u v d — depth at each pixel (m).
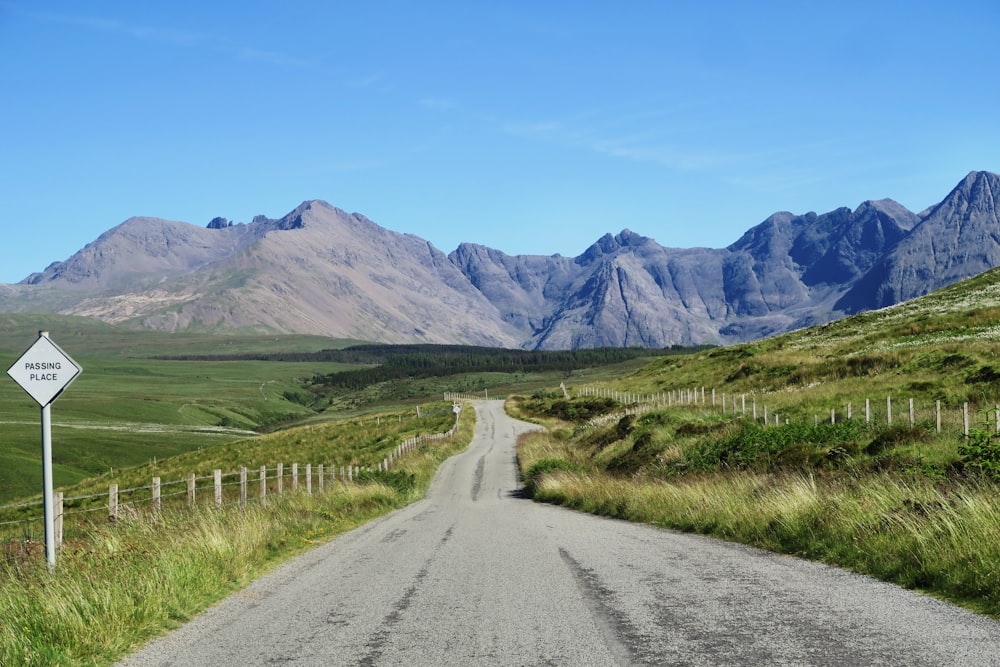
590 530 15.70
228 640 7.24
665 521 16.59
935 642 6.22
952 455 14.45
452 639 6.85
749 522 13.54
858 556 10.06
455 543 13.99
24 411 137.50
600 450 37.62
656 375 92.44
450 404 124.19
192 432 113.69
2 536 15.04
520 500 28.91
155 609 8.20
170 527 13.51
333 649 6.72
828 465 16.88
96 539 11.64
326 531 16.86
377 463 45.34
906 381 40.94
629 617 7.43
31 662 6.53
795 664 5.76
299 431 90.00
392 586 9.68
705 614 7.46
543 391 141.88
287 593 9.53
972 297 75.38
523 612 7.83
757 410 38.44
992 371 36.59
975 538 8.63
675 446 25.73
